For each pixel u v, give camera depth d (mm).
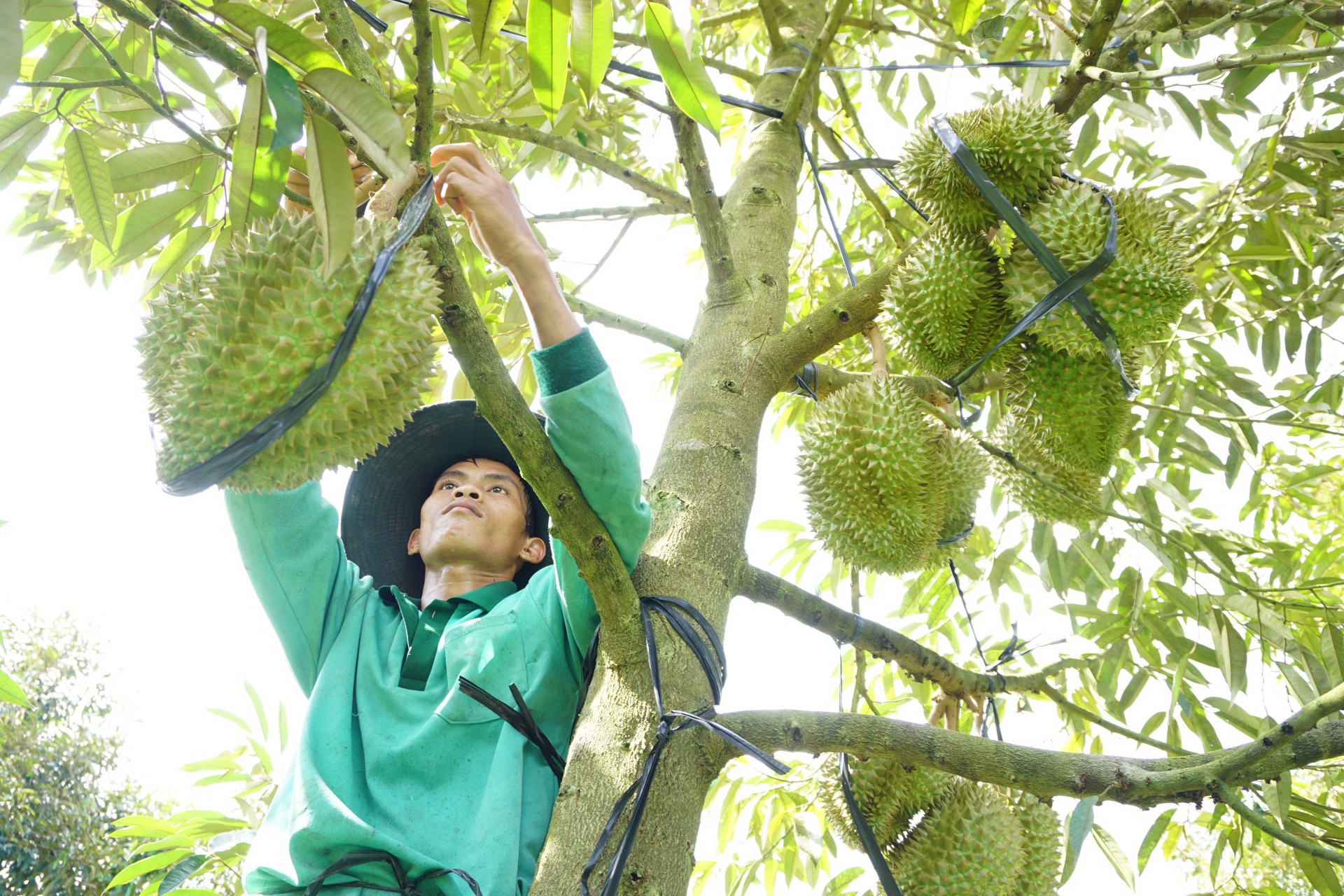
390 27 2586
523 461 1488
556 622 1878
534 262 1606
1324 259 3158
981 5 2412
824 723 1686
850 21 3498
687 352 2352
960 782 2186
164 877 2578
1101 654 3107
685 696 1628
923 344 2260
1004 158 2115
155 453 1312
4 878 12039
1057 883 2197
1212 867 2779
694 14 3768
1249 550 3043
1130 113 2918
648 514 1706
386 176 1124
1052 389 2193
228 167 1830
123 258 1927
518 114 3016
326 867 1568
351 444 1356
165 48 2012
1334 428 3246
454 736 1730
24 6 1335
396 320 1282
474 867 1533
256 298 1227
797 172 2844
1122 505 3330
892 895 1762
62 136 2613
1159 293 1994
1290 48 2035
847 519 2289
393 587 2088
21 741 12570
